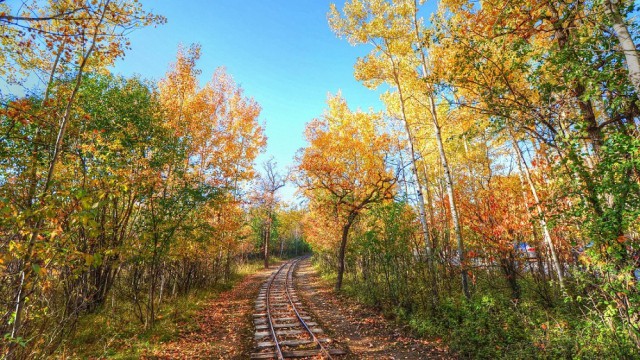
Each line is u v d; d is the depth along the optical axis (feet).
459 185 51.06
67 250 15.01
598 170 15.40
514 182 38.63
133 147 31.68
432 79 24.29
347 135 59.36
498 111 21.15
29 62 22.66
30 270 14.20
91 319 29.84
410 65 41.70
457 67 22.33
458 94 28.12
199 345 27.17
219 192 38.40
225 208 52.39
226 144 59.11
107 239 29.50
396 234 36.94
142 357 23.66
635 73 14.42
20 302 14.84
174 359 23.79
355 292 48.11
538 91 19.85
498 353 21.47
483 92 21.74
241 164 63.72
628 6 14.56
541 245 33.14
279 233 149.18
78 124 25.72
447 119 36.78
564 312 26.45
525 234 33.76
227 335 30.55
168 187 36.01
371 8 41.60
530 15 18.44
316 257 114.62
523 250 35.60
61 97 21.35
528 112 19.84
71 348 23.30
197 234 39.19
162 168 34.73
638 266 14.82
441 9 37.40
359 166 59.62
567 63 16.66
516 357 20.07
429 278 34.99
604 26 16.12
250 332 31.48
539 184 31.35
